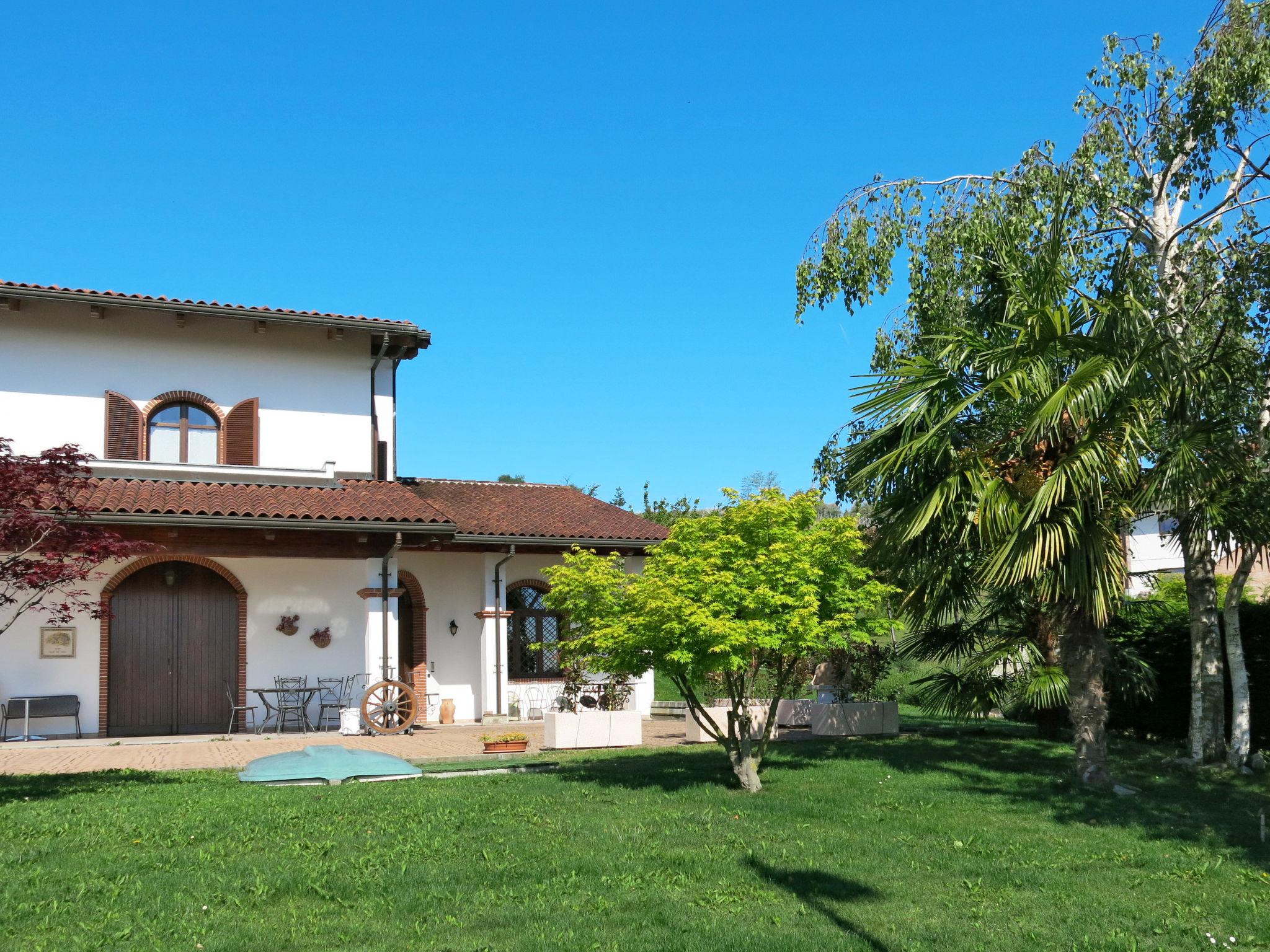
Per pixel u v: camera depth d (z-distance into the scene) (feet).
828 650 41.34
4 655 60.70
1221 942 21.57
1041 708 51.34
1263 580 86.69
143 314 67.62
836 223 50.88
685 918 22.74
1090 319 38.34
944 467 38.11
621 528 78.48
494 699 72.02
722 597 37.50
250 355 70.69
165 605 64.75
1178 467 35.68
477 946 20.81
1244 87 42.06
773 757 48.67
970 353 38.52
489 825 32.07
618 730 55.83
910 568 41.37
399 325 71.26
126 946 20.58
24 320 65.36
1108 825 32.55
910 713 75.87
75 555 42.37
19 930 21.50
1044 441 37.19
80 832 30.40
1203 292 45.98
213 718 64.80
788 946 20.99
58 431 65.26
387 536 63.72
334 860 27.35
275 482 67.82
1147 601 55.16
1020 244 46.14
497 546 72.84
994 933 21.93
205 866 26.61
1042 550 34.35
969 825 32.58
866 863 27.58
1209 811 34.94
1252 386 42.65
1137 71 45.01
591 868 26.73
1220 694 45.47
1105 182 45.70
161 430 68.33
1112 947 21.08
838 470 53.36
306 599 67.67
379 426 77.30
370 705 63.62
